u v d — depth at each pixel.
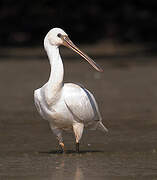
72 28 47.94
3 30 47.00
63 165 9.95
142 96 19.86
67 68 29.77
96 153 11.13
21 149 11.60
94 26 48.31
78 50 11.15
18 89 21.91
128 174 9.23
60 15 48.81
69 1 49.75
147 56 36.78
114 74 26.80
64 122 10.82
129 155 10.84
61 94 10.61
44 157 10.70
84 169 9.61
